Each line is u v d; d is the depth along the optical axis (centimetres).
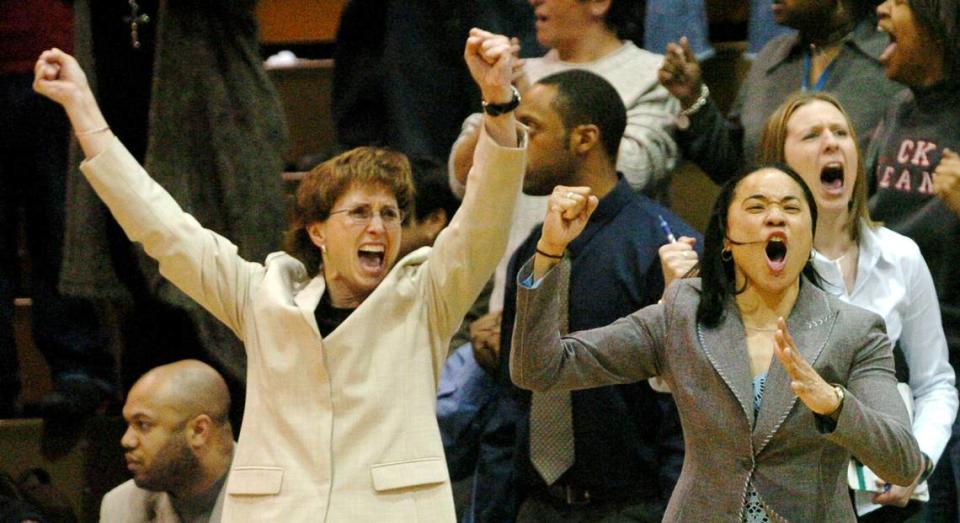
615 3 1770
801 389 988
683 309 1091
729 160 1708
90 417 1831
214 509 1462
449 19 1866
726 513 1050
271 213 1648
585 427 1366
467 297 1167
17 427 1841
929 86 1574
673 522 1070
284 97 2142
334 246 1188
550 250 1069
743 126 1727
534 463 1384
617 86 1727
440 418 1566
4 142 1875
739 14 2048
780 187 1083
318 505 1116
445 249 1161
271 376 1153
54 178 1866
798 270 1078
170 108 1620
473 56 1113
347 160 1202
